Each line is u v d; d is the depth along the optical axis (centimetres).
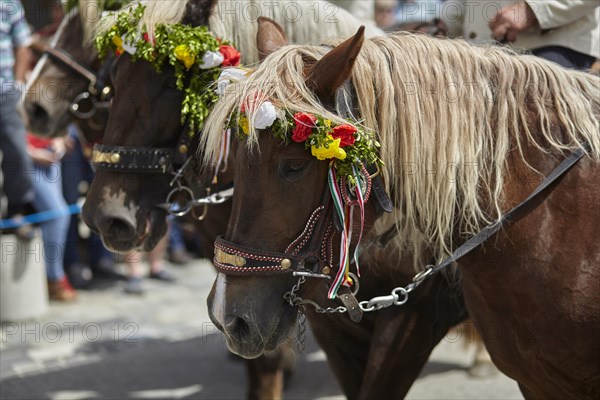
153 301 575
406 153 206
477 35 321
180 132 297
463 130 208
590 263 209
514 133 213
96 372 452
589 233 210
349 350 290
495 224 210
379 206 209
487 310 228
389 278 267
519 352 224
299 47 206
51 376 445
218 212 332
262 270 196
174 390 429
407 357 269
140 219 298
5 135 496
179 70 288
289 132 191
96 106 379
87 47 385
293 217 196
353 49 189
